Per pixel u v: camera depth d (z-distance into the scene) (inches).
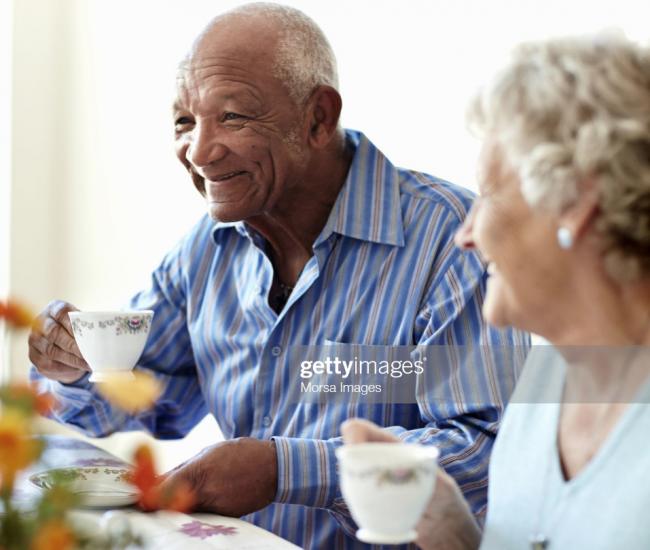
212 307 76.9
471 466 61.0
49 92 142.9
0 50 140.5
